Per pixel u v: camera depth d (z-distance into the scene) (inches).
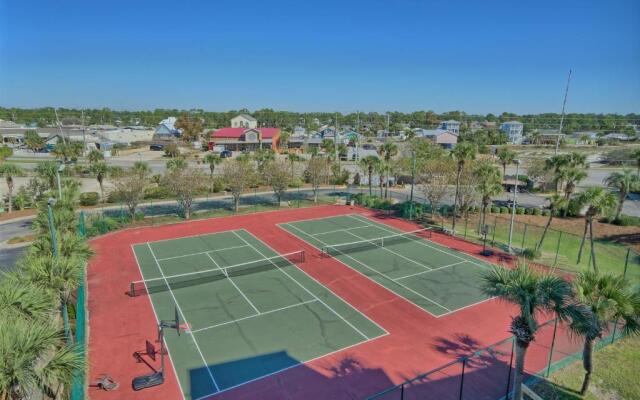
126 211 1792.6
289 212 1860.2
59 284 630.5
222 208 1914.4
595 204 1081.4
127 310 888.3
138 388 621.3
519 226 1587.1
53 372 391.2
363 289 1008.2
